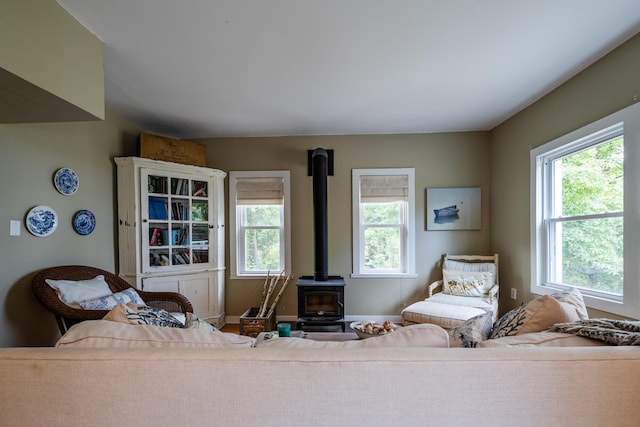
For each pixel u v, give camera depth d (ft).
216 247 11.82
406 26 5.79
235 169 12.73
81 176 8.58
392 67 7.30
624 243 6.42
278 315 12.63
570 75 7.79
